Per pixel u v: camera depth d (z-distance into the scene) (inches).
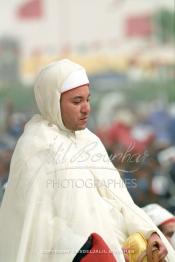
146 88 1165.1
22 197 315.0
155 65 1198.3
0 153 794.2
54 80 326.0
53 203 315.0
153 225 337.4
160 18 1226.0
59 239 310.3
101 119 1076.5
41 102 330.3
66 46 1203.9
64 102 327.3
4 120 960.3
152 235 329.1
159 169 749.9
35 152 319.6
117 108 1118.4
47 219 312.8
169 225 388.8
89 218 316.5
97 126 1026.7
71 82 325.7
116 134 934.4
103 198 334.6
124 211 335.6
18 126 922.7
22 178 317.1
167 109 1116.5
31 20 1191.6
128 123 1044.5
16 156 322.3
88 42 1209.4
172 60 1206.9
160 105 1136.8
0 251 317.4
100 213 321.4
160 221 389.1
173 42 1223.5
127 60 1208.2
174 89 1169.4
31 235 311.9
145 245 326.0
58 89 325.4
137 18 1224.8
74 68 328.5
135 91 1162.6
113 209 333.7
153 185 715.4
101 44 1213.7
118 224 332.2
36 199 313.6
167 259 336.2
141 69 1197.1
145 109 1120.8
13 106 1059.9
